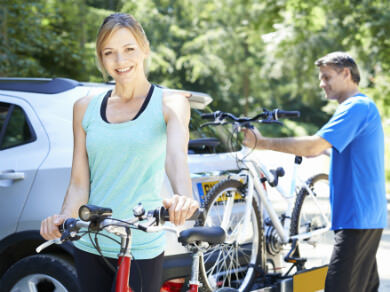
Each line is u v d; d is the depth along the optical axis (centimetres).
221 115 417
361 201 385
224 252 392
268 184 446
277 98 3634
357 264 388
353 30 1869
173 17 2997
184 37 2970
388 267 673
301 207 489
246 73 3344
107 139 255
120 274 228
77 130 270
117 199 255
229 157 418
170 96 261
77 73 1496
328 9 1805
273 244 439
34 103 399
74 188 269
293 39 1795
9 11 1309
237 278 407
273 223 437
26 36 1357
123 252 229
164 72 2806
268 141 404
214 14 3041
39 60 1464
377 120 396
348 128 385
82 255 265
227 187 388
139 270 238
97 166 259
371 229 388
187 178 242
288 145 395
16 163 384
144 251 255
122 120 259
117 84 262
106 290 263
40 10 1398
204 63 3028
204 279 368
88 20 1590
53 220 233
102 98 267
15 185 379
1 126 403
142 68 262
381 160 396
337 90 416
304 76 3036
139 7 2541
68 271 354
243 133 413
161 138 257
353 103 389
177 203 214
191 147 410
